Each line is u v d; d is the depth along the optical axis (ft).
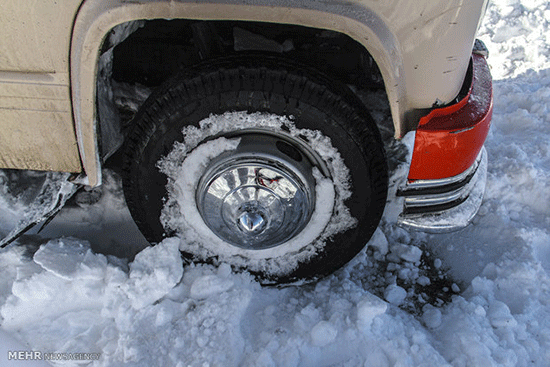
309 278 8.04
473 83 7.20
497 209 9.81
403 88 5.90
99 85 6.60
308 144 6.59
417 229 7.82
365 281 8.64
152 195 7.22
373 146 6.63
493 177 10.33
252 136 6.64
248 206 6.93
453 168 6.91
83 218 8.82
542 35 15.33
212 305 7.39
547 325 7.79
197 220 7.49
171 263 7.52
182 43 8.02
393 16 5.24
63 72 5.64
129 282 7.49
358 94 8.32
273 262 7.89
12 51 5.47
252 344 7.20
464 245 9.37
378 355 6.94
